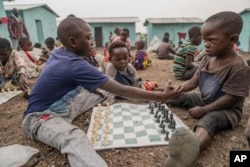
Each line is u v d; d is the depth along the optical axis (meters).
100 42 21.03
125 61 3.25
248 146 1.82
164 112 2.53
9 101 3.47
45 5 15.34
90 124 2.39
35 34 14.41
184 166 1.45
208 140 1.91
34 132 1.99
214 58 2.37
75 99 2.55
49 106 2.04
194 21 19.31
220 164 1.74
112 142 2.03
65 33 1.92
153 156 1.85
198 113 2.34
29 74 5.09
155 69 6.32
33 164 1.81
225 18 2.05
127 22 20.55
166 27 19.41
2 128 2.51
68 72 1.88
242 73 2.11
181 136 1.44
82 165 1.53
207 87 2.39
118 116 2.58
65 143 1.71
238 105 2.28
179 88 2.15
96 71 1.88
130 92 1.93
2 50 3.67
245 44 13.12
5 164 1.74
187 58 4.48
